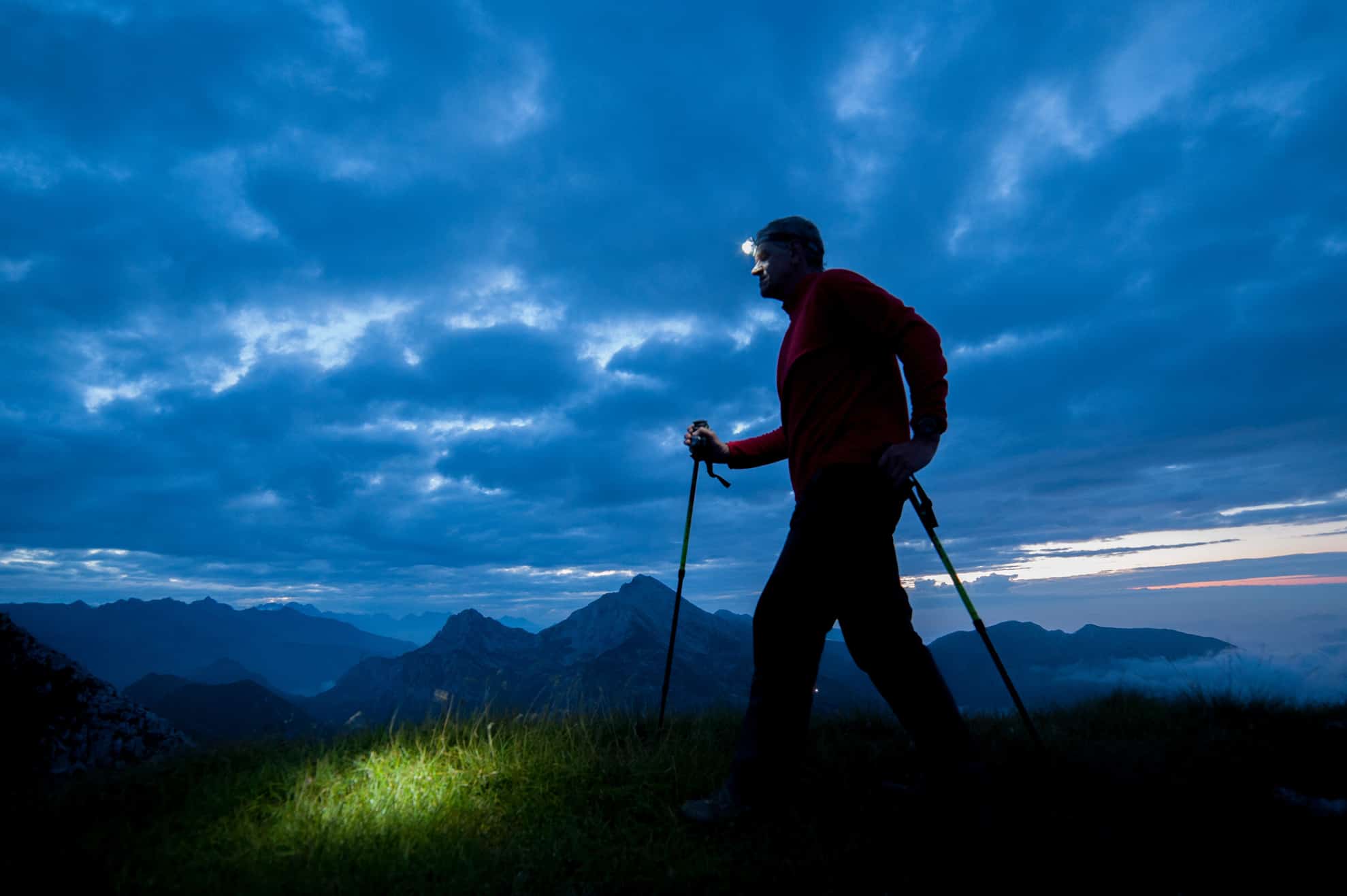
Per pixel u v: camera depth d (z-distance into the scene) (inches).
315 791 113.3
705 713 172.2
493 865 88.0
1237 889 73.9
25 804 110.0
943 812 98.2
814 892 78.7
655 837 98.3
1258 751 122.3
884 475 97.1
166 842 93.1
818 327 106.4
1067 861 82.2
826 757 132.1
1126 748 127.1
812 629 101.0
